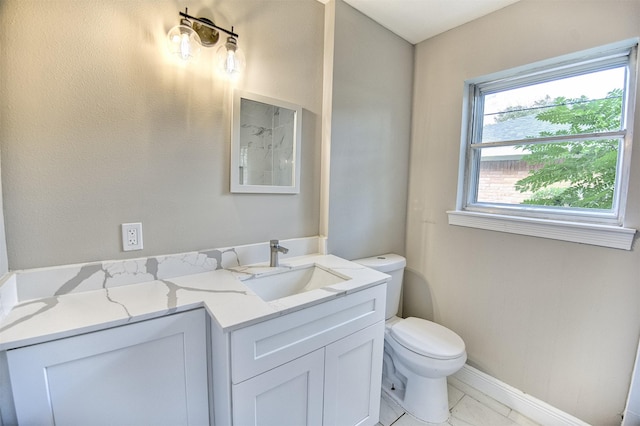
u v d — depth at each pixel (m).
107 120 1.05
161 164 1.17
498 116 1.73
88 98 1.01
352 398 1.28
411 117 2.06
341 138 1.68
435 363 1.42
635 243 1.22
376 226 1.93
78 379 0.83
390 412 1.59
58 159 0.98
